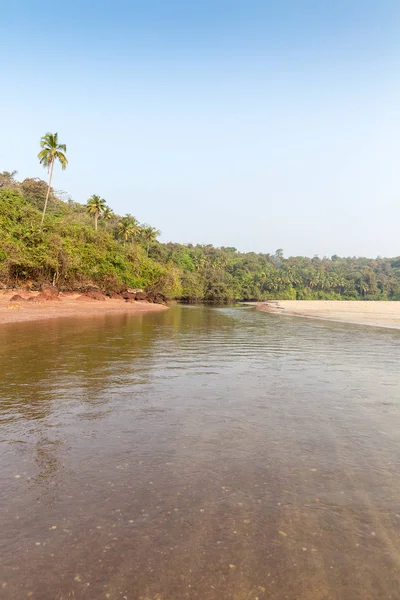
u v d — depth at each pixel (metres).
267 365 11.23
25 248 43.38
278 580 2.72
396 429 5.85
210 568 2.82
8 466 4.40
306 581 2.72
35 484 3.98
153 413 6.46
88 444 5.08
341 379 9.47
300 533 3.24
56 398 7.26
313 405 7.11
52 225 51.91
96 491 3.86
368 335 21.27
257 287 139.12
